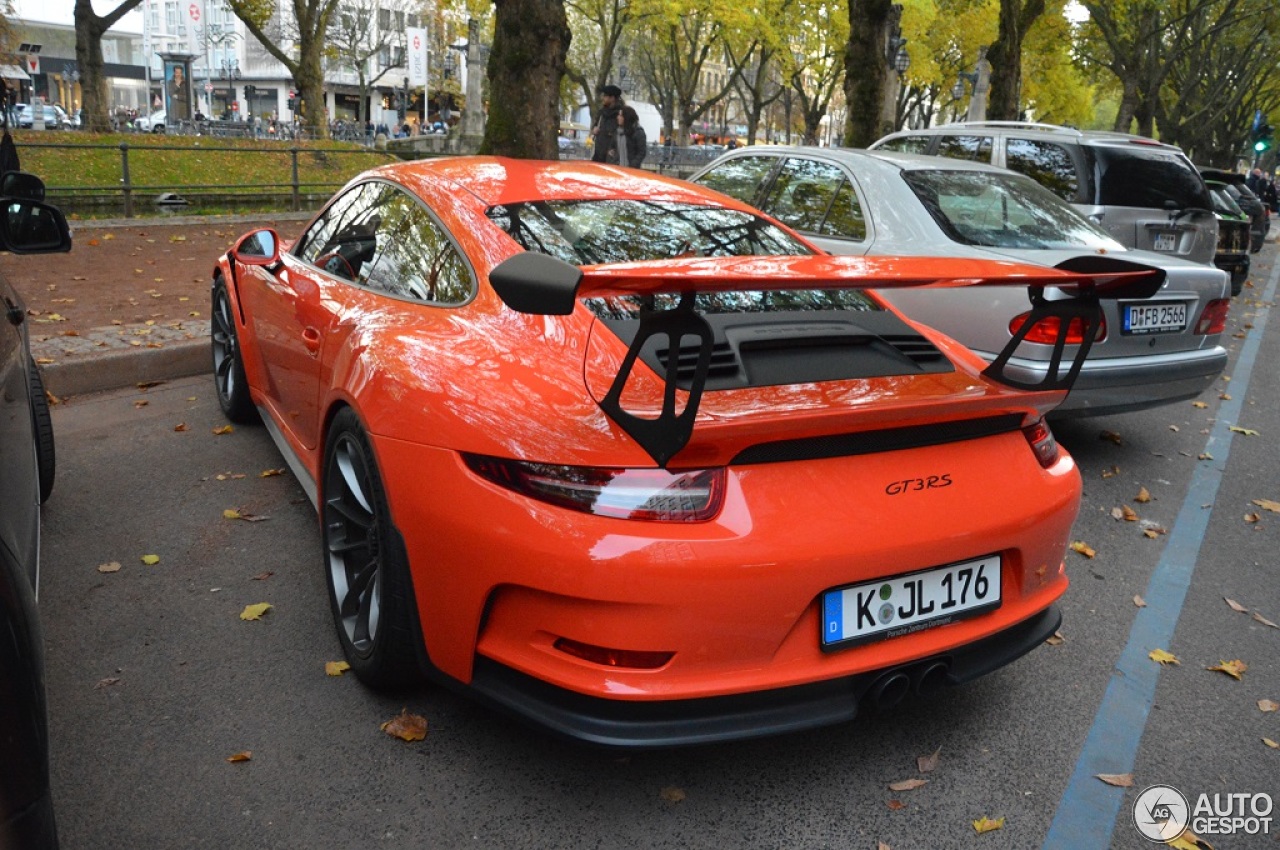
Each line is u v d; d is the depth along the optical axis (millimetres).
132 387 5855
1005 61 18484
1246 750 2709
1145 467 5336
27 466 2137
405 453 2305
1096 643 3307
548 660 2084
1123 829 2354
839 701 2170
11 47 27797
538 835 2227
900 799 2414
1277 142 62688
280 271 3893
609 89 11469
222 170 19188
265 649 2975
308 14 28172
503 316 2527
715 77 76750
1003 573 2383
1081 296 2271
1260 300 13211
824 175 5680
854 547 2064
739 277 1699
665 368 2258
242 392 4879
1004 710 2846
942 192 5238
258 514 3977
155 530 3805
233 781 2363
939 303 4676
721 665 2035
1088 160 6863
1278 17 35719
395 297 2957
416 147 26156
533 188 3137
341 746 2516
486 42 34812
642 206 3150
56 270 9117
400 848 2168
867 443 2176
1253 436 6137
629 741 2025
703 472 2010
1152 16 30812
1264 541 4340
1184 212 6910
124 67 66438
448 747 2529
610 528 1962
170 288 8438
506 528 2055
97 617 3133
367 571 2660
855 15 12883
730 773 2484
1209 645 3328
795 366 2338
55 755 2434
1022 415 2391
